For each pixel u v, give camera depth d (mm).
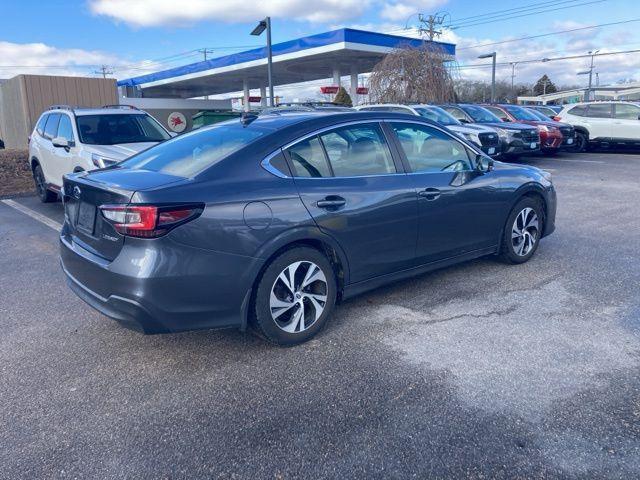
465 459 2727
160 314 3395
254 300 3766
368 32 25172
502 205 5355
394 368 3625
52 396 3400
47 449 2885
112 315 3500
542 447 2799
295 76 35969
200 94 53438
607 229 7402
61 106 9742
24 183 12758
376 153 4453
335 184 4082
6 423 3119
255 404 3254
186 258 3402
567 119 19312
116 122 8977
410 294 4969
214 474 2674
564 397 3232
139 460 2789
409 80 25266
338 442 2883
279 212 3734
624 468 2637
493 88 41281
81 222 3900
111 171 4141
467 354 3791
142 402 3312
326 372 3598
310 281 3984
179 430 3025
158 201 3322
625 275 5402
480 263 5852
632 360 3658
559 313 4473
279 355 3855
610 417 3027
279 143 3932
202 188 3514
